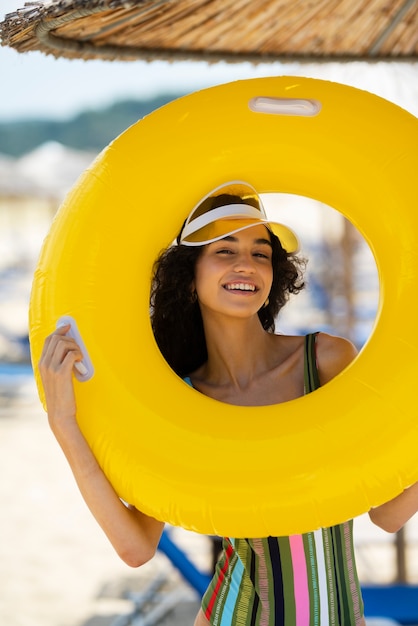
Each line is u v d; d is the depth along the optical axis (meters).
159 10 2.34
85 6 2.00
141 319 2.19
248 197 2.40
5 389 12.74
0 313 19.52
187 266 2.45
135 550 2.22
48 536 7.35
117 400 2.09
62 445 2.11
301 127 2.20
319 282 15.62
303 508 1.98
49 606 5.97
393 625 4.08
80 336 2.12
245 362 2.41
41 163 27.34
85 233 2.17
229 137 2.20
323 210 12.91
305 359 2.37
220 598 2.29
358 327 11.97
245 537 2.02
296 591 2.19
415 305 2.11
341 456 1.99
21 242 28.36
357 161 2.19
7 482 8.83
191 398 2.13
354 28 2.62
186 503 2.01
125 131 2.26
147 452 2.04
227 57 2.70
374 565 6.09
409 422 2.02
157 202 2.20
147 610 5.75
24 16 2.20
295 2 2.44
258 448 2.02
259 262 2.36
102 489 2.11
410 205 2.16
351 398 2.06
